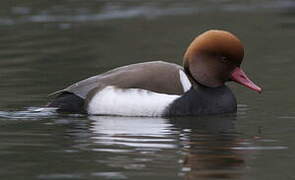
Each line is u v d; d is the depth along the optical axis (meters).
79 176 9.51
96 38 21.67
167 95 12.92
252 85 13.30
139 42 20.97
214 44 13.23
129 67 13.44
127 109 12.93
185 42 20.78
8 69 17.30
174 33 22.23
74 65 17.80
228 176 9.44
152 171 9.68
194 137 11.51
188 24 23.78
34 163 10.13
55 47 20.25
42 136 11.62
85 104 13.13
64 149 10.84
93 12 25.86
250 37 21.61
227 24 23.69
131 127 12.18
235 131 11.89
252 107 13.65
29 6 26.53
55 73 16.78
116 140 11.34
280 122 12.46
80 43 20.89
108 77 13.29
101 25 23.81
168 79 13.04
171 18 25.00
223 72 13.36
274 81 15.78
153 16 25.47
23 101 14.00
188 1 28.59
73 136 11.60
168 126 12.25
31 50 19.83
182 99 12.93
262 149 10.76
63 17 24.95
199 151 10.67
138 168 9.82
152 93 12.92
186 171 9.66
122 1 28.00
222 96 13.27
